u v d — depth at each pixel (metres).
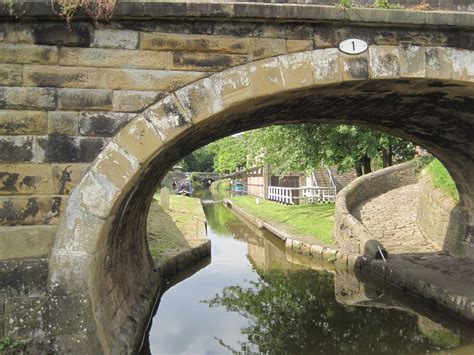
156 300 9.55
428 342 7.27
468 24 5.20
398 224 14.90
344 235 13.74
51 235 4.80
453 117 7.75
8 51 4.80
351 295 10.45
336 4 5.32
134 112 4.92
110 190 4.82
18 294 4.71
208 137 8.37
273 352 7.10
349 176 30.89
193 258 13.28
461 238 10.82
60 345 4.68
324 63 5.11
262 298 10.28
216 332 8.16
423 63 5.27
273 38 5.09
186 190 44.16
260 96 5.02
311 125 17.55
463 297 7.51
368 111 8.08
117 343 5.56
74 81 4.86
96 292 5.06
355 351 7.01
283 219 20.92
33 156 4.80
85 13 4.76
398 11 5.10
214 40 5.01
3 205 4.75
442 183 12.96
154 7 4.79
